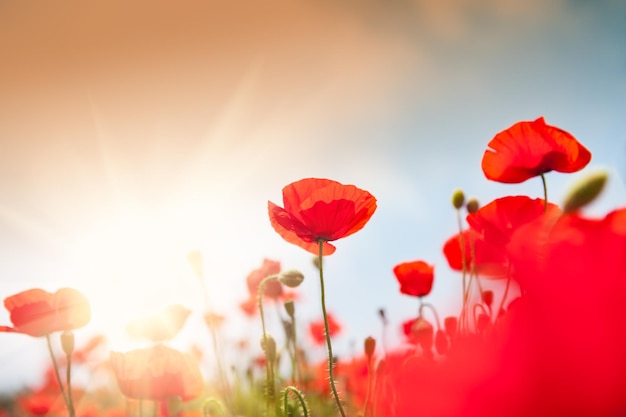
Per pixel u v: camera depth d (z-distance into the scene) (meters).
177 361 1.00
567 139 0.84
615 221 0.33
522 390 0.30
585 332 0.29
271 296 1.18
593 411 0.29
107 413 1.62
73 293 0.98
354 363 1.29
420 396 0.32
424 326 0.83
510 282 0.42
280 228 0.94
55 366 0.98
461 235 0.90
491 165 0.88
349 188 0.90
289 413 0.94
